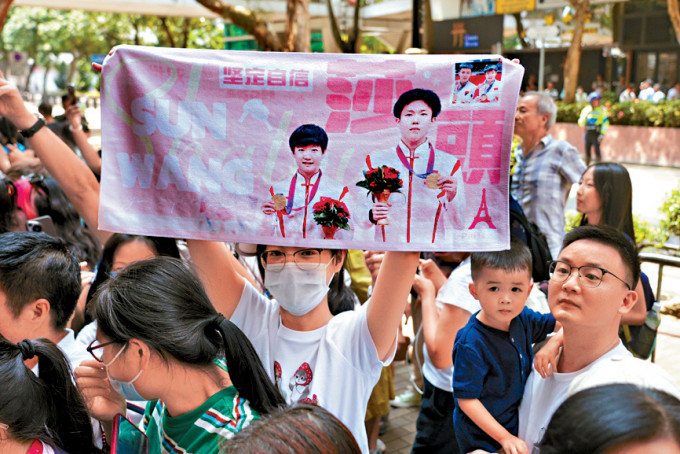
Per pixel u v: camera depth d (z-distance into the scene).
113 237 2.66
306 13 10.68
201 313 1.63
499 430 1.98
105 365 1.61
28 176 3.69
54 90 56.72
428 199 1.84
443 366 2.72
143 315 1.53
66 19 33.06
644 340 2.68
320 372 1.96
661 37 22.06
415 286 3.01
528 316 2.25
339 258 2.12
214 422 1.56
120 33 30.95
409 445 3.88
